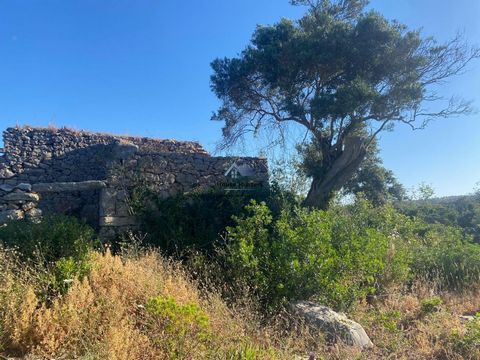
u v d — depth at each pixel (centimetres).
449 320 603
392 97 1293
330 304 656
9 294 462
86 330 435
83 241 684
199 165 1133
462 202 1903
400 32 1344
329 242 734
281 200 1086
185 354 414
